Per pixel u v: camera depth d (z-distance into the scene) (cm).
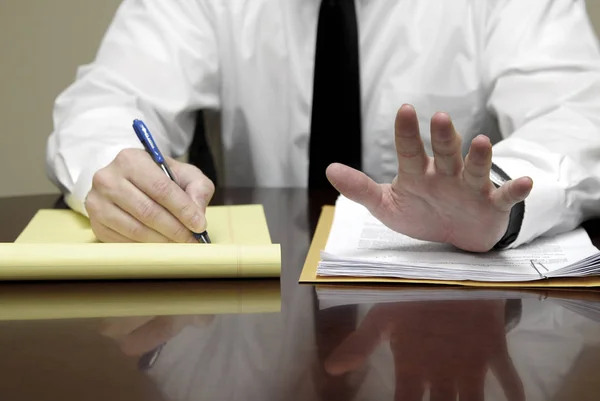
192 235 77
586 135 101
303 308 61
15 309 62
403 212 73
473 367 49
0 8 227
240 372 48
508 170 85
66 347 53
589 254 74
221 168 152
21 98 232
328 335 55
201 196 83
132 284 69
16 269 68
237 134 148
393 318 58
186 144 142
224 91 146
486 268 69
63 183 106
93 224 80
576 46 125
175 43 139
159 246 70
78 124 116
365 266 69
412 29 141
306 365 49
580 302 63
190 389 46
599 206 88
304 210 103
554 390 45
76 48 228
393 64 141
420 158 69
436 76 140
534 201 78
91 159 98
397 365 49
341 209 92
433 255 73
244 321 58
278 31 143
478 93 139
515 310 60
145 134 82
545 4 132
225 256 69
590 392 45
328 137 132
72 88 133
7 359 51
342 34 130
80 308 62
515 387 45
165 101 135
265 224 88
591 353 51
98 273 68
